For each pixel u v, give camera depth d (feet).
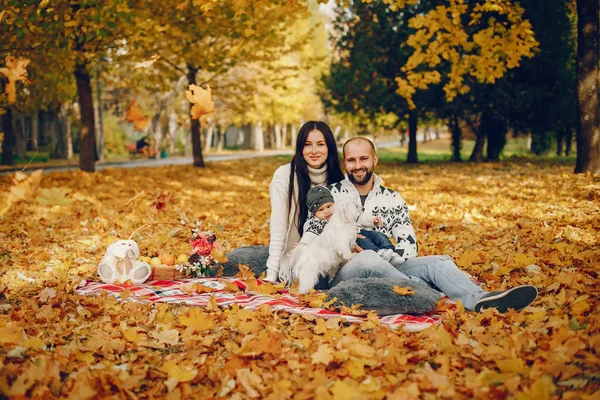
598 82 40.78
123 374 9.93
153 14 39.50
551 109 67.05
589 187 33.86
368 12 75.46
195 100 12.57
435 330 11.69
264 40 56.85
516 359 9.71
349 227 14.32
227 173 65.00
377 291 13.14
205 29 46.16
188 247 22.75
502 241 21.86
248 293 15.29
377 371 9.96
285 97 144.15
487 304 12.78
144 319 13.14
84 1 30.78
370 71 75.82
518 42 31.45
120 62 52.42
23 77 12.32
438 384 9.18
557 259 17.71
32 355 10.77
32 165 88.43
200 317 12.61
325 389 9.01
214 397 9.31
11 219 28.94
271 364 10.34
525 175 47.37
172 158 117.08
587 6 39.73
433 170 63.21
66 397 9.21
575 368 9.24
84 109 54.54
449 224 27.02
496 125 74.84
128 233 25.58
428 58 32.12
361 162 15.24
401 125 91.86
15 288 16.22
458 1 30.83
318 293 14.35
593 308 12.60
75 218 29.78
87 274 18.04
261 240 24.35
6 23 24.75
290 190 16.15
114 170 59.31
